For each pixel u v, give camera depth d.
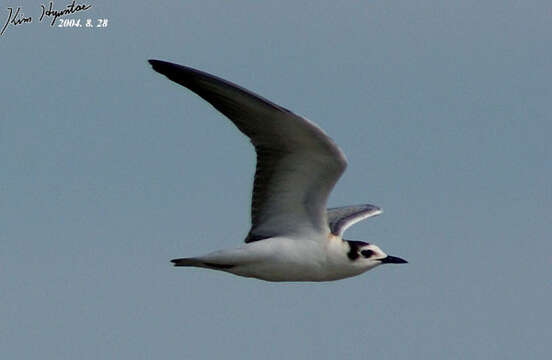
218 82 14.80
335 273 16.83
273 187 16.23
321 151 15.48
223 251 16.20
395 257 17.41
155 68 14.92
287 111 14.81
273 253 16.25
